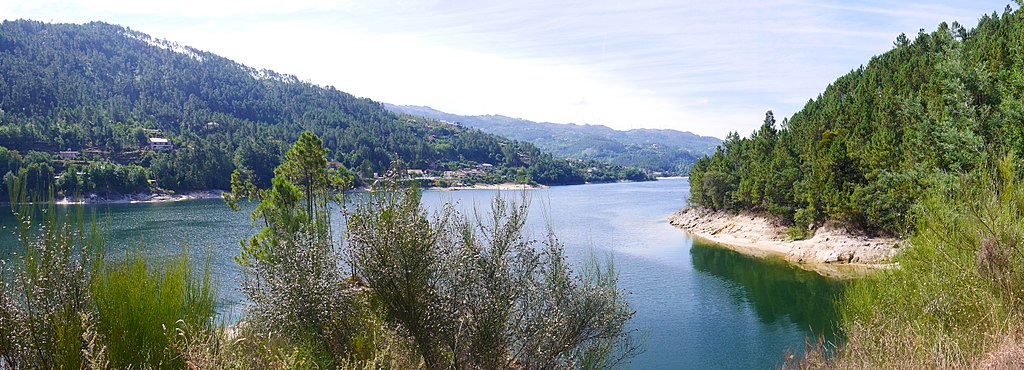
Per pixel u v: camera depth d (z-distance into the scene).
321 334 6.42
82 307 4.39
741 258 38.06
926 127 23.16
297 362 5.17
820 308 24.19
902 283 8.72
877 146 37.75
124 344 4.41
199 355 4.28
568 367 7.31
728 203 58.44
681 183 196.88
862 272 31.34
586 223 58.75
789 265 35.12
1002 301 6.39
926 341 5.92
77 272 4.39
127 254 4.96
